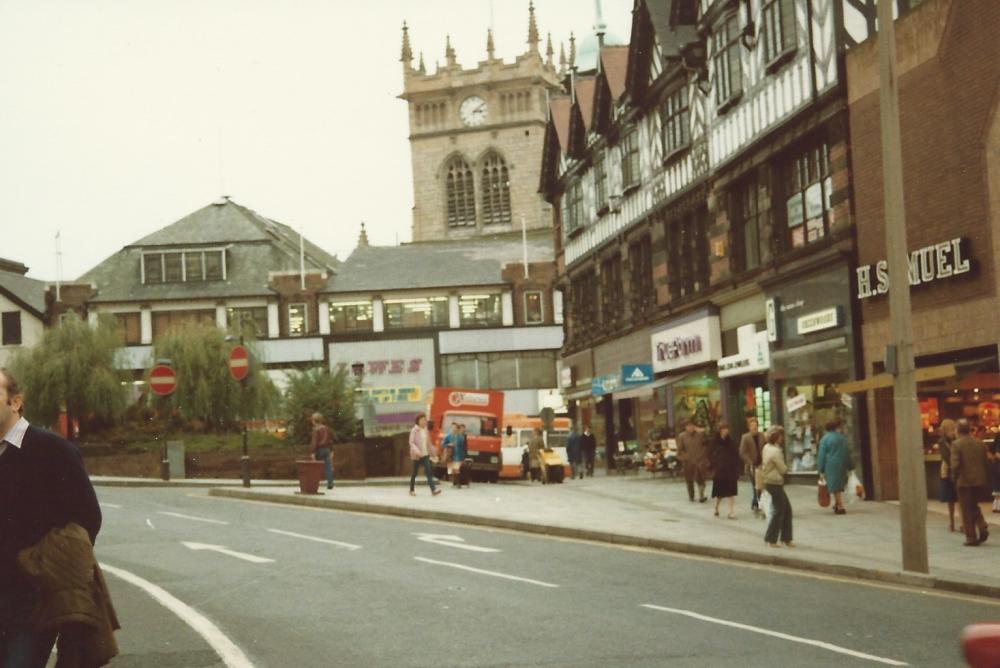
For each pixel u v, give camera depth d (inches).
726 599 528.7
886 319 970.1
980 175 840.9
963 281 864.9
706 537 770.2
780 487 713.6
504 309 3090.6
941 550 679.7
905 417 597.3
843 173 1023.6
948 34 871.1
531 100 4490.7
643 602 520.1
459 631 454.3
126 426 2175.2
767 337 1192.2
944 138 882.1
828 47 1035.3
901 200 609.9
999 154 819.4
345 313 3078.2
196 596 570.6
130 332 3046.3
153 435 2155.5
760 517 900.6
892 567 605.0
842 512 900.0
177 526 941.2
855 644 414.9
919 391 944.3
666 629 448.8
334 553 740.0
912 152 922.1
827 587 570.3
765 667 376.2
